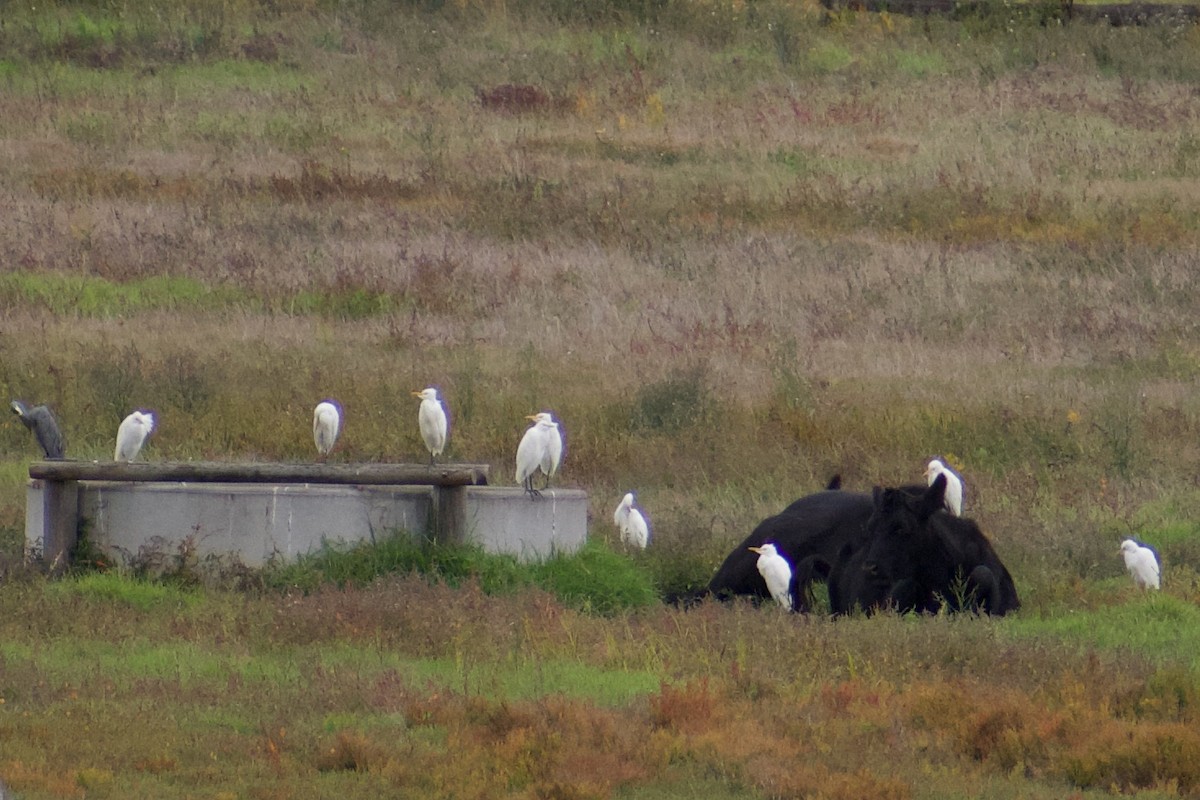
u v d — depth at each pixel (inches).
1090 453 722.8
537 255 1066.1
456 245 1078.4
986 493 666.2
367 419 733.3
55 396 744.3
